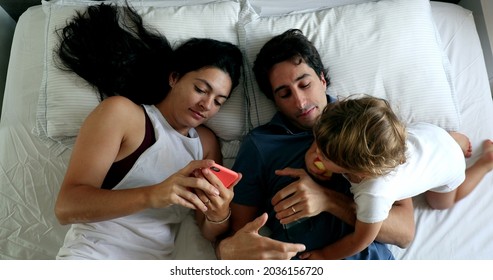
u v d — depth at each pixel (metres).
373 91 1.21
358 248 0.94
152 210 1.06
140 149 1.03
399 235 1.01
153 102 1.14
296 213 0.94
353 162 0.85
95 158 0.94
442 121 1.23
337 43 1.23
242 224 1.06
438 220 1.15
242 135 1.25
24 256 1.07
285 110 1.12
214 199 0.91
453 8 1.45
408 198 1.07
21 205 1.13
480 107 1.31
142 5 1.33
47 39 1.20
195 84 1.04
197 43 1.10
